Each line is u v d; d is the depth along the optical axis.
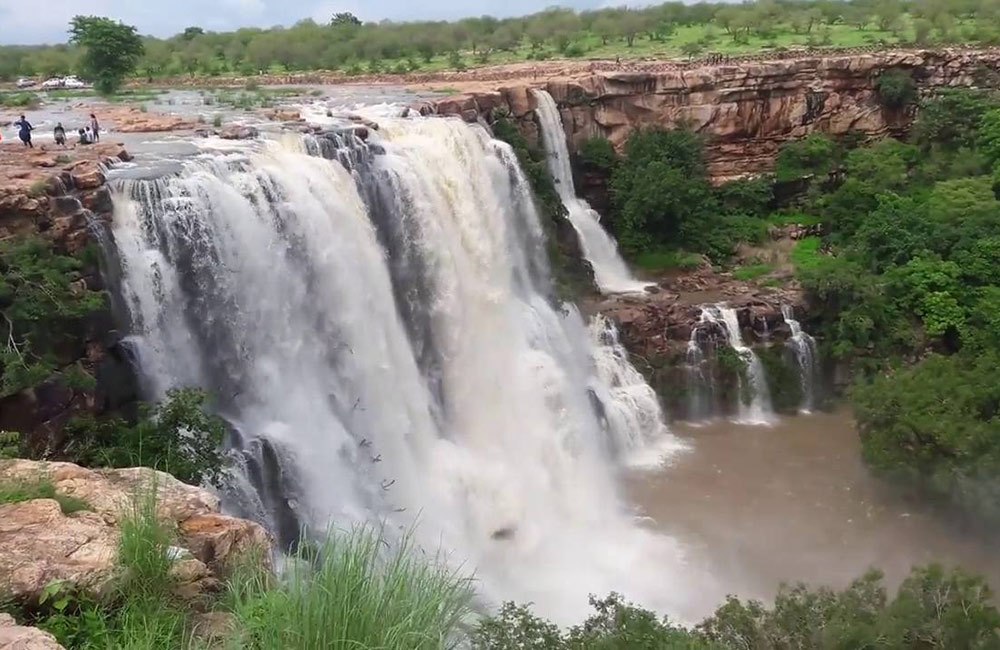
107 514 12.00
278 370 27.69
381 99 49.00
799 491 33.09
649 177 47.50
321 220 29.19
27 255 20.80
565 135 48.78
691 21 99.25
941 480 29.41
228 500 22.72
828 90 53.66
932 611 18.36
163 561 10.61
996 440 28.25
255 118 39.62
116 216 24.48
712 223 49.75
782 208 52.38
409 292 33.59
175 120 38.75
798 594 21.08
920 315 41.38
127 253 24.23
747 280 45.97
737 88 51.72
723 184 52.53
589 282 44.06
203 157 28.89
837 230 49.81
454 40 88.12
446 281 34.44
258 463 25.05
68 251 22.48
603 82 49.81
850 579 27.42
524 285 40.50
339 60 79.06
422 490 29.92
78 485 12.90
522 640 15.94
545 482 33.03
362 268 30.91
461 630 11.89
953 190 46.28
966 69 55.31
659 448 37.38
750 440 37.88
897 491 32.47
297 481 25.95
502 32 88.50
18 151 28.61
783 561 28.59
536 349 37.19
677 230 48.81
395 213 33.12
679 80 51.03
